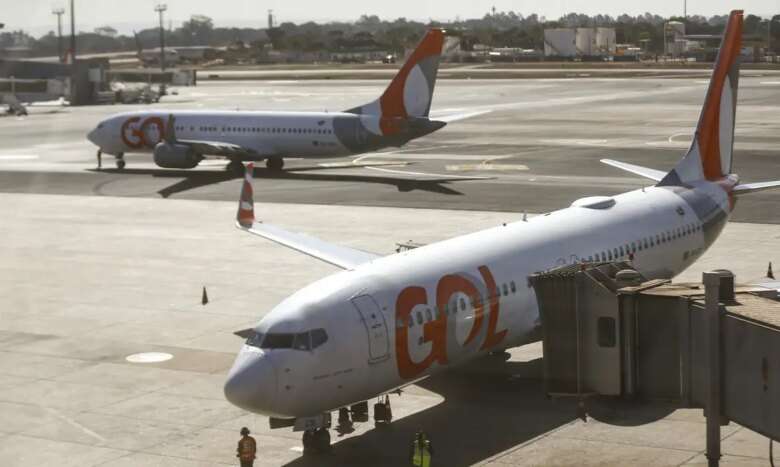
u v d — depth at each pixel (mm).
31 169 110562
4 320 49812
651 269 44812
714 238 51094
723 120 54781
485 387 38125
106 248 68062
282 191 91625
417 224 73812
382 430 33656
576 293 28625
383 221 75312
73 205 86000
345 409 33906
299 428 30359
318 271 60250
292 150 103625
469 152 124250
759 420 24422
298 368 29219
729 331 25391
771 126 146250
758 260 58969
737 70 55156
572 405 35719
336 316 30438
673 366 27266
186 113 106938
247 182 48531
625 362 27859
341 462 30719
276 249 66875
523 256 38250
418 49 98000
